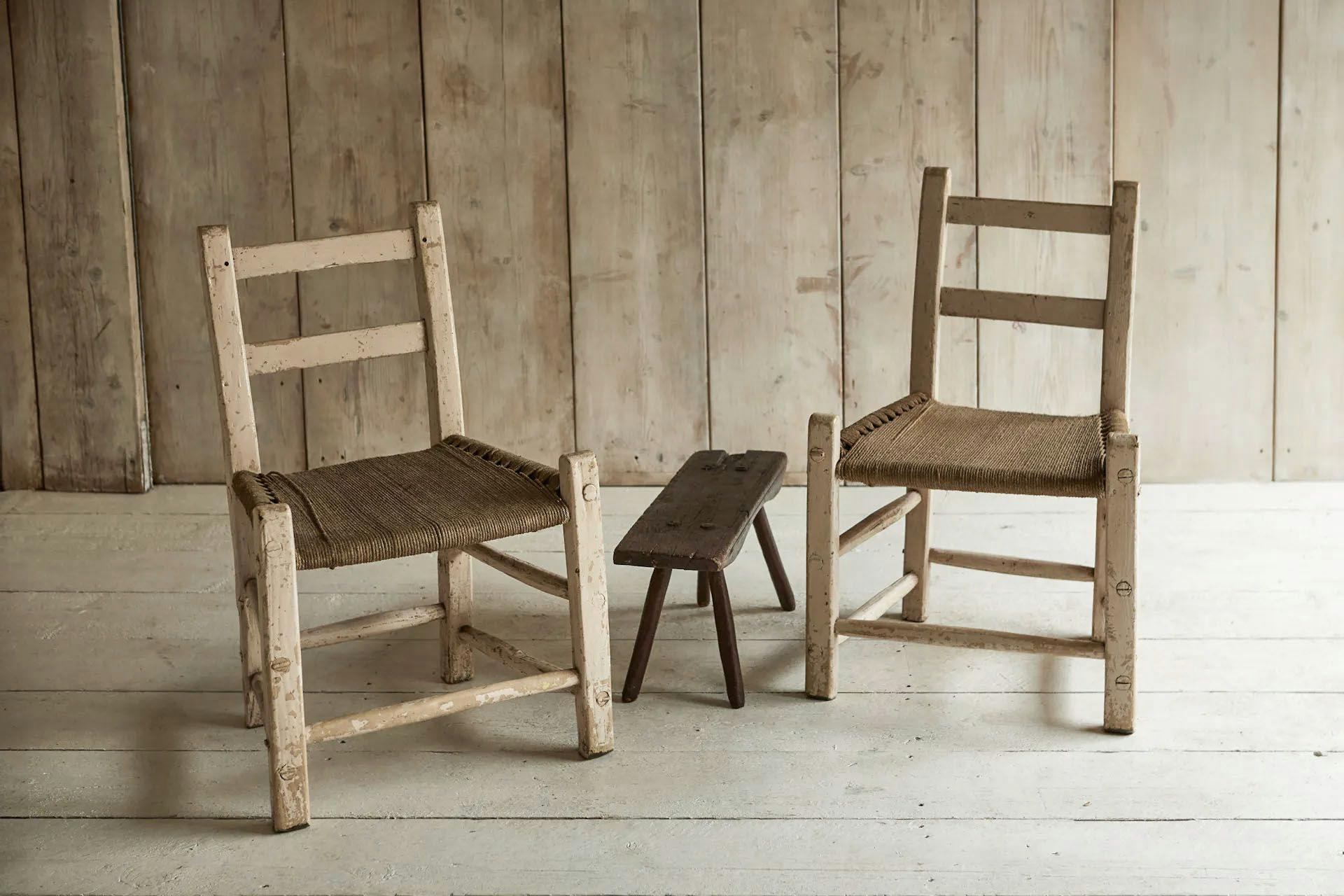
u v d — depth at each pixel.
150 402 3.32
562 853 1.83
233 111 3.17
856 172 3.13
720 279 3.20
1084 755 2.04
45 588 2.75
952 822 1.88
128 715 2.24
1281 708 2.16
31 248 3.21
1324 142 3.04
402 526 1.91
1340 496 3.08
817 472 2.15
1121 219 2.29
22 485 3.34
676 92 3.11
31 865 1.82
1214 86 3.04
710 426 3.28
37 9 3.10
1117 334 2.32
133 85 3.16
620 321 3.23
